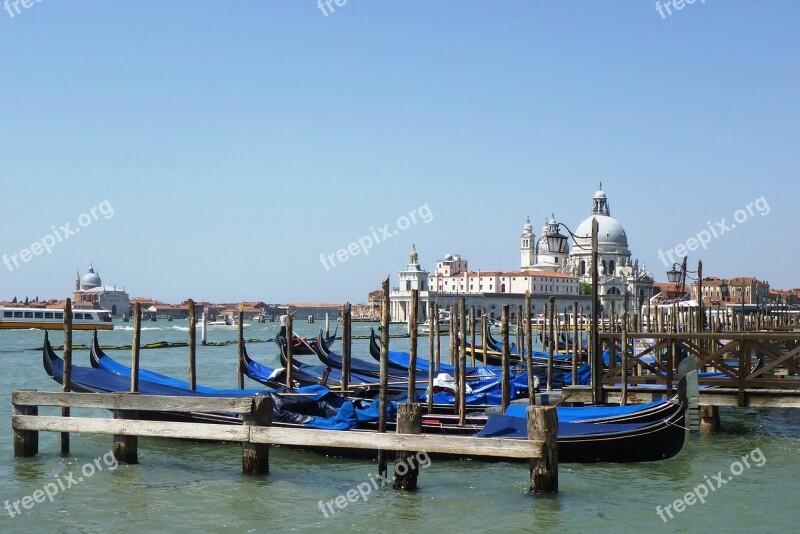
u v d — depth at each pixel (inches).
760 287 5428.2
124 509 634.8
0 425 982.4
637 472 742.5
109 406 722.2
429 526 597.0
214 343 3412.9
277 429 676.7
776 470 765.9
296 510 633.0
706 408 962.1
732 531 587.2
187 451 839.1
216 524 601.0
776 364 917.8
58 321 3919.8
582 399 962.7
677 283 1866.4
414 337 789.2
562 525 598.2
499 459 774.5
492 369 1430.9
